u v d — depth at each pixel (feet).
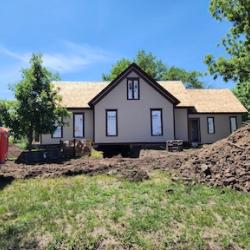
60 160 61.41
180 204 30.25
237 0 75.25
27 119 67.46
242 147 41.55
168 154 65.26
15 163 58.80
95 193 33.30
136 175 38.88
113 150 85.51
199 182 36.47
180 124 92.02
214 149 43.93
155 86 86.53
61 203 30.76
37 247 24.09
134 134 85.56
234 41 78.13
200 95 108.37
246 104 120.78
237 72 75.92
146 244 24.02
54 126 70.90
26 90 68.18
